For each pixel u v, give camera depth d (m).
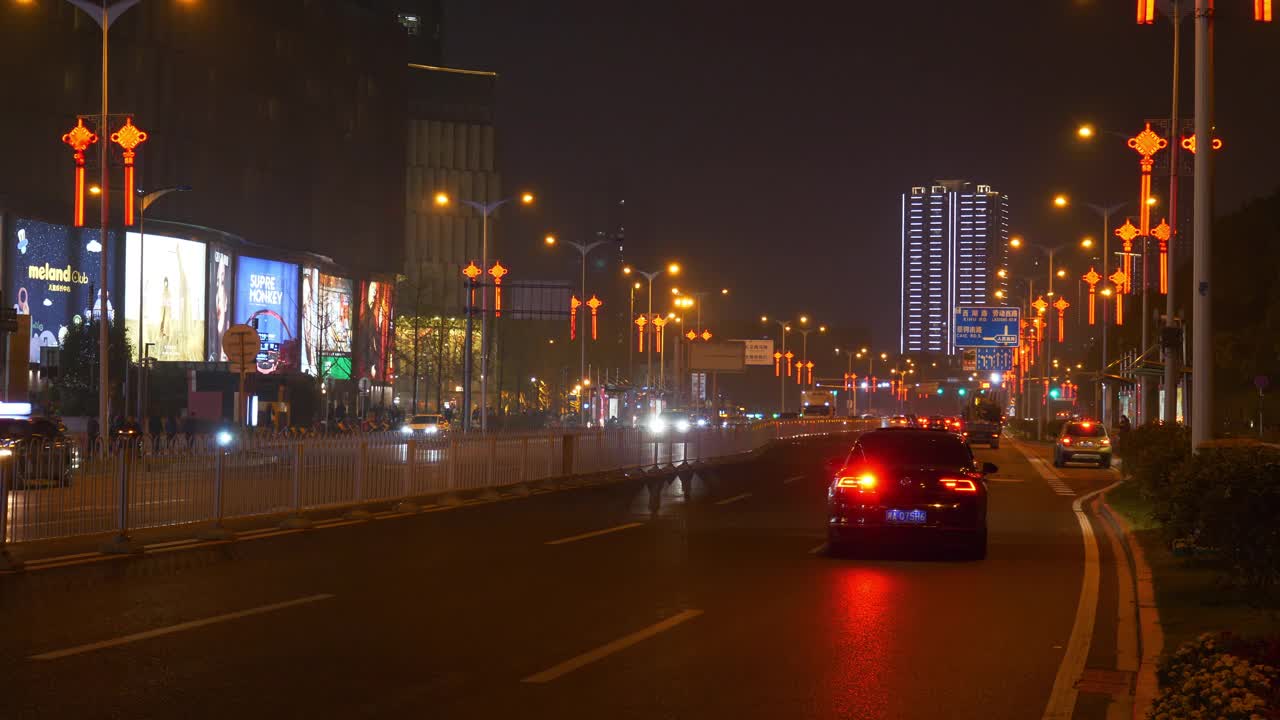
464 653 9.38
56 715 7.31
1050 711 7.71
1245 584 11.38
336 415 63.22
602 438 33.00
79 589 12.52
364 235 87.88
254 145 74.75
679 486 30.34
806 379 171.50
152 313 65.38
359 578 13.56
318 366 70.88
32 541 15.55
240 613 11.12
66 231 61.88
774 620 11.06
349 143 86.19
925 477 15.84
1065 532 19.89
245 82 73.94
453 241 113.06
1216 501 11.02
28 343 48.47
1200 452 12.16
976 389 138.12
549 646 9.71
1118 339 75.00
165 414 61.25
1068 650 9.75
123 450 16.84
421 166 112.44
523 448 28.16
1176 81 25.23
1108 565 15.35
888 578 14.00
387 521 20.55
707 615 11.30
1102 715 7.61
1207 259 16.20
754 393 167.75
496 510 22.91
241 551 16.09
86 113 63.69
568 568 14.61
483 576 13.84
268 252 75.19
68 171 62.50
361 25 87.50
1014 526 20.98
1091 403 102.44
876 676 8.71
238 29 73.25
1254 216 66.88
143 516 17.11
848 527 15.95
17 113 60.50
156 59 66.44
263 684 8.23
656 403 102.38
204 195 69.88
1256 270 65.62
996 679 8.65
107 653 9.20
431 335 90.25
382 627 10.48
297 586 12.89
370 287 88.00
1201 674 6.33
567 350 106.69
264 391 62.78
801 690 8.23
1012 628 10.75
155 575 13.66
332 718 7.34
